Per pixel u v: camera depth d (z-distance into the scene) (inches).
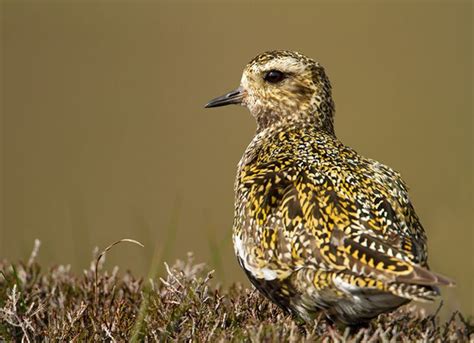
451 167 880.3
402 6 1341.0
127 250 547.8
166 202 815.1
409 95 1101.7
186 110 1114.1
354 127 1016.2
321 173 239.6
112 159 967.0
